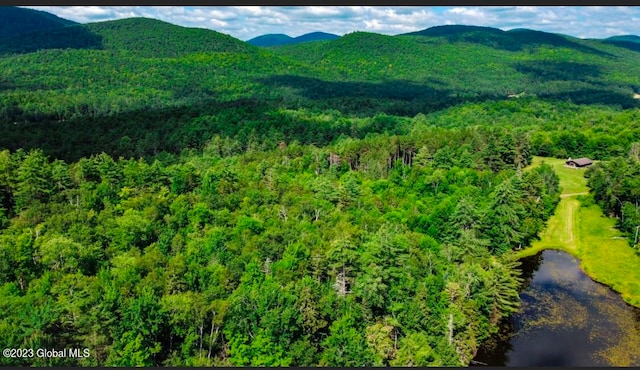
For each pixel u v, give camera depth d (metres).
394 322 65.31
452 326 67.69
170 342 61.34
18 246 73.25
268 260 77.94
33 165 99.06
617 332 77.69
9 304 59.97
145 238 85.06
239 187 111.25
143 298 59.03
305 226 90.06
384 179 123.44
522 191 114.75
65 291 63.72
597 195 127.00
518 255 105.44
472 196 110.88
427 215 97.88
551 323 80.00
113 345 57.03
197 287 70.25
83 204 95.81
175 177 113.06
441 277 74.62
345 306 67.38
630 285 91.44
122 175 111.25
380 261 72.12
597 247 107.12
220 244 81.81
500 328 78.25
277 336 61.66
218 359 60.66
